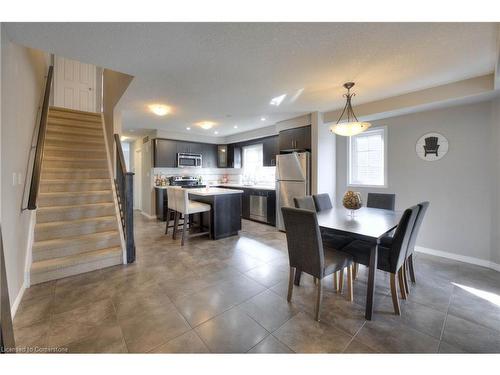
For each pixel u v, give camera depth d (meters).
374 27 1.75
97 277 2.64
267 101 3.53
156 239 4.21
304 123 4.41
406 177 3.68
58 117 4.36
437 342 1.65
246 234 4.59
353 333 1.75
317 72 2.51
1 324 1.25
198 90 3.04
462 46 2.02
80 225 3.06
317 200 3.22
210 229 4.26
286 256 3.35
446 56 2.20
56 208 3.10
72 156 3.97
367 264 2.15
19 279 2.19
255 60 2.24
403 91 3.15
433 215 3.44
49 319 1.88
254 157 6.71
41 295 2.24
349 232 2.00
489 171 2.97
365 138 4.25
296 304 2.13
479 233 3.06
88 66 5.37
